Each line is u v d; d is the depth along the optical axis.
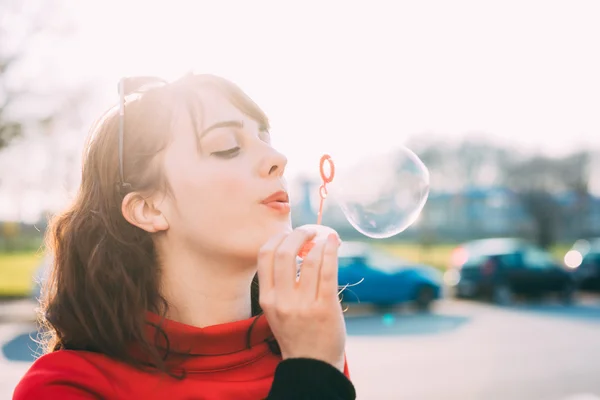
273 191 1.02
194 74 1.11
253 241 1.00
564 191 37.62
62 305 1.04
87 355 1.00
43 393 0.91
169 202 1.03
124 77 1.09
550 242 32.97
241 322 1.05
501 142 42.16
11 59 12.94
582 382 6.21
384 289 12.02
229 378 1.03
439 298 12.47
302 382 0.88
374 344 8.52
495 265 13.85
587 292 16.12
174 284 1.06
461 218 39.91
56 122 13.05
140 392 0.98
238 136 1.04
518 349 8.11
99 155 1.08
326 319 0.91
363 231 1.37
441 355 7.68
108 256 1.02
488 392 5.81
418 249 32.94
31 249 28.94
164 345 1.01
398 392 5.78
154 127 1.03
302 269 0.92
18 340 8.44
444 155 42.16
